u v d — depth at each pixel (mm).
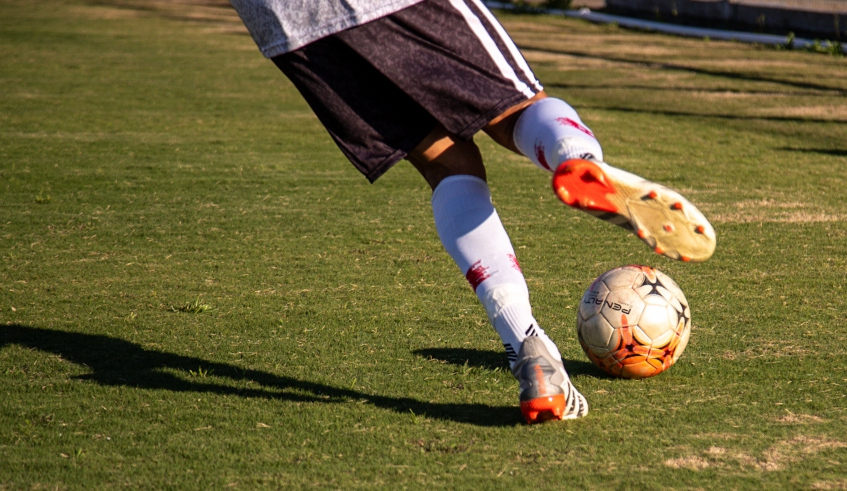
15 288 9484
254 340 7855
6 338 7848
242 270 10312
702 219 4668
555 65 36750
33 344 7691
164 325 8281
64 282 9750
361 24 5516
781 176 16359
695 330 8062
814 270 10227
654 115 24328
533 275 10094
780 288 9477
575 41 47438
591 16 64125
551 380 5410
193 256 10930
